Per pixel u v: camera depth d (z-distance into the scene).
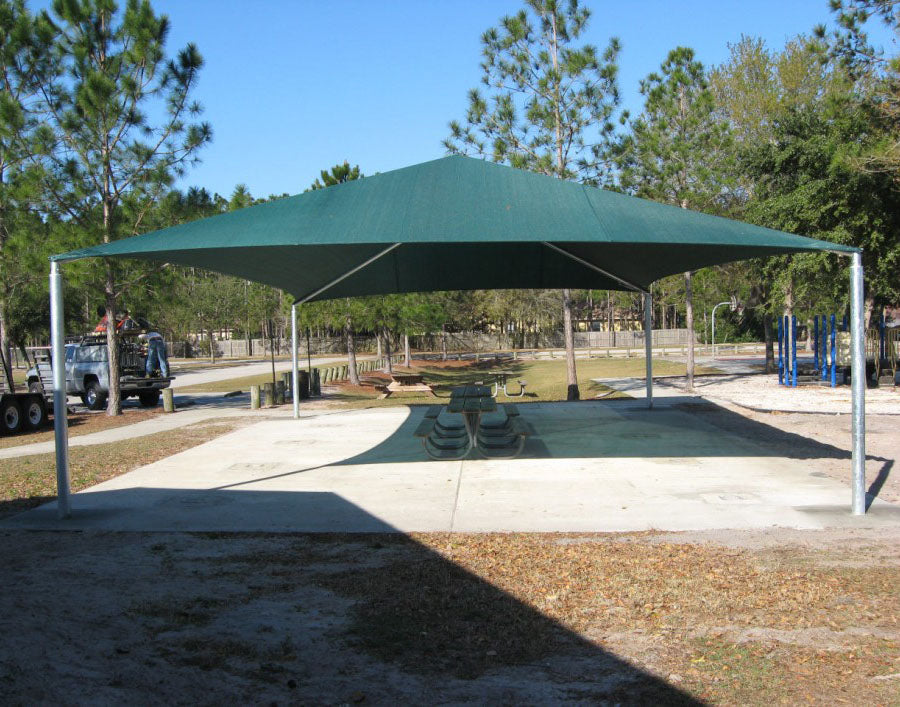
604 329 80.06
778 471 8.80
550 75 19.03
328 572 5.50
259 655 4.06
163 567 5.69
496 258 11.68
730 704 3.46
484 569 5.46
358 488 8.42
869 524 6.47
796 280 21.86
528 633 4.30
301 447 11.66
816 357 23.61
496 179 8.12
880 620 4.36
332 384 30.50
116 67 17.89
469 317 68.94
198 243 6.89
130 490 8.61
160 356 23.33
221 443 12.41
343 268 10.98
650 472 8.89
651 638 4.20
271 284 11.77
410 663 3.95
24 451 12.65
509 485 8.35
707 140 21.61
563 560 5.63
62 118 17.56
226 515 7.32
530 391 26.83
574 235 6.77
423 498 7.83
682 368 32.34
